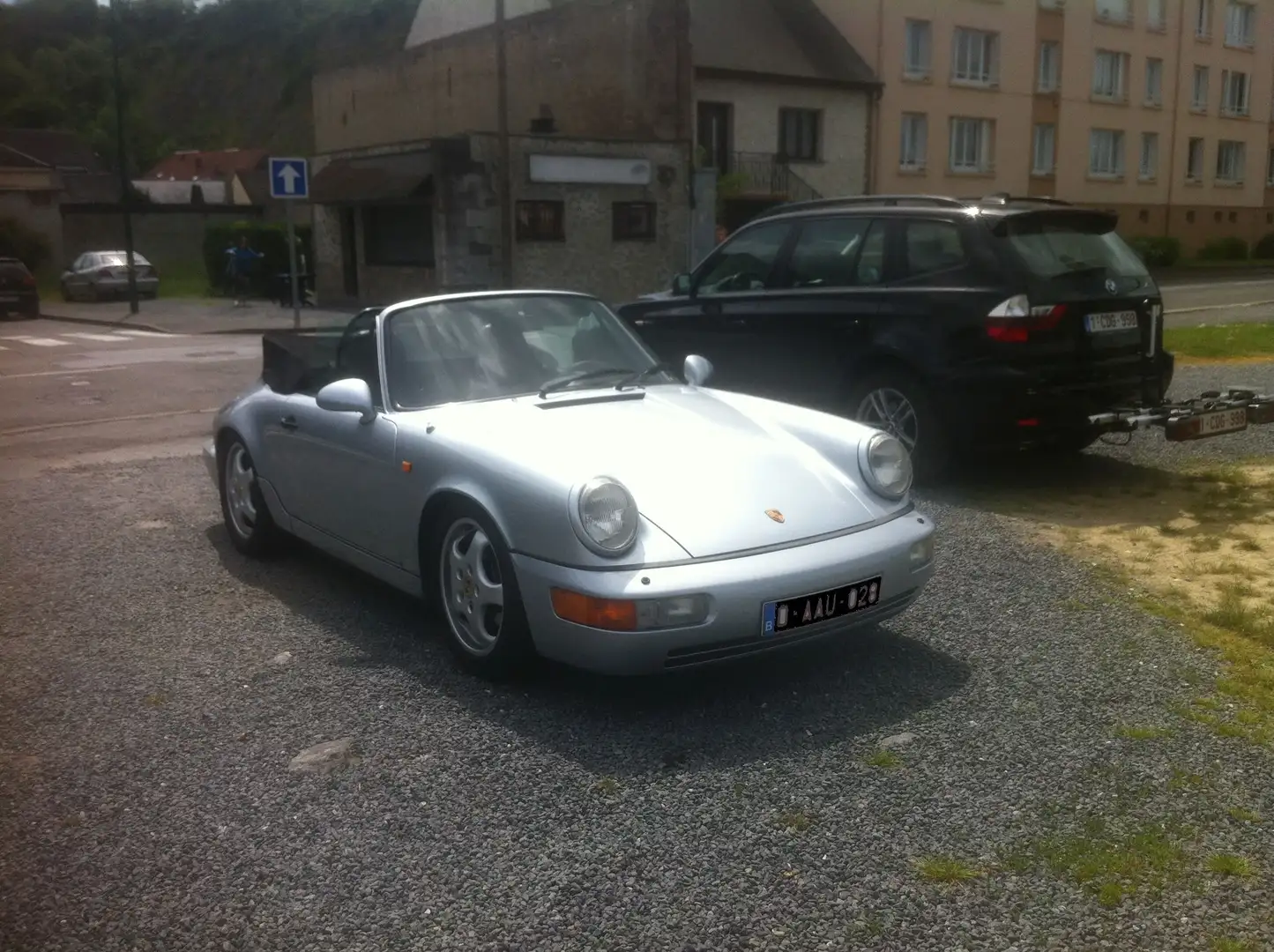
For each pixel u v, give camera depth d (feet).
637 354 18.37
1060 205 24.20
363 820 11.30
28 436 35.06
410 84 118.93
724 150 111.04
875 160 120.88
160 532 22.66
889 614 14.38
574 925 9.57
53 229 137.69
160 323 85.05
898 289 24.04
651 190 91.20
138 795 11.91
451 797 11.71
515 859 10.54
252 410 19.75
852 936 9.35
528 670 14.28
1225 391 24.32
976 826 10.96
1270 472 25.05
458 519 14.58
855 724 13.21
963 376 22.63
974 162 131.23
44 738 13.33
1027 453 27.43
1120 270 23.89
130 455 31.40
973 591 17.63
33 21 407.23
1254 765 12.06
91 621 17.39
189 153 291.17
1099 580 18.10
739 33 114.01
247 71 424.05
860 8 119.55
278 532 20.07
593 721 13.41
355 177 90.43
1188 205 157.69
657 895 9.96
